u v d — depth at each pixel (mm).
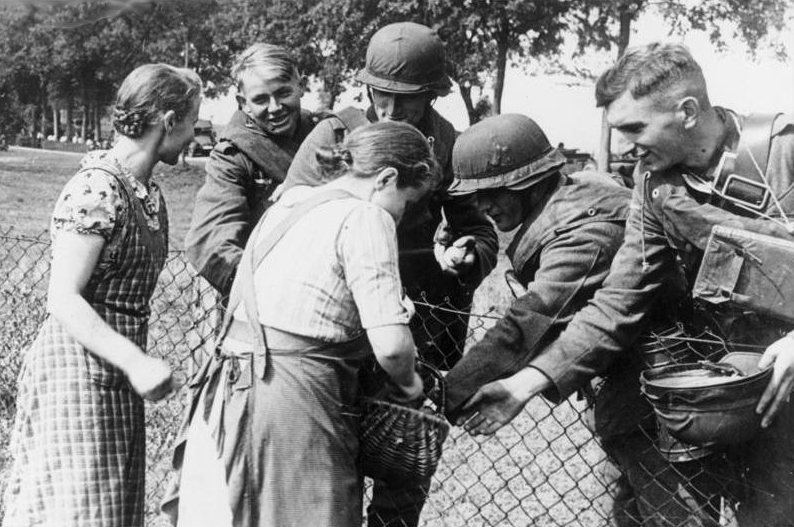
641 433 3080
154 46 39688
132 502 3156
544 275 2979
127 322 3092
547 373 2859
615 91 2727
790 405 2764
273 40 36469
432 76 3578
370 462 2830
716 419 2578
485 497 4754
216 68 40781
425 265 3658
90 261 2959
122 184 3037
